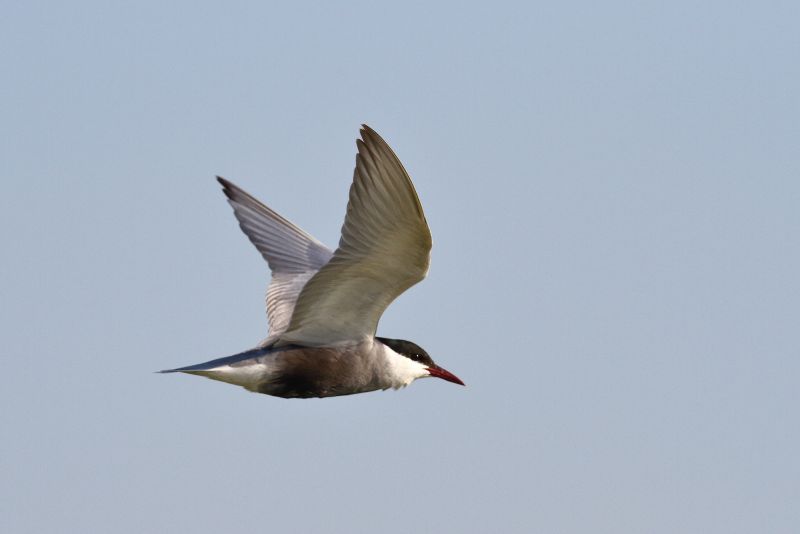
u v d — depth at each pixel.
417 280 14.47
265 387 15.34
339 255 13.96
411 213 13.32
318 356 15.39
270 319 16.89
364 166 13.12
